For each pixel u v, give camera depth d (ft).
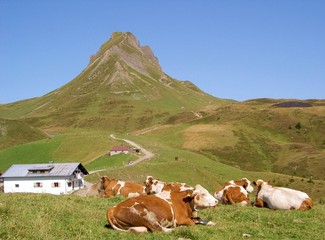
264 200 62.85
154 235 37.68
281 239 39.47
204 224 45.44
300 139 548.72
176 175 273.75
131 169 274.57
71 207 47.70
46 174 242.37
